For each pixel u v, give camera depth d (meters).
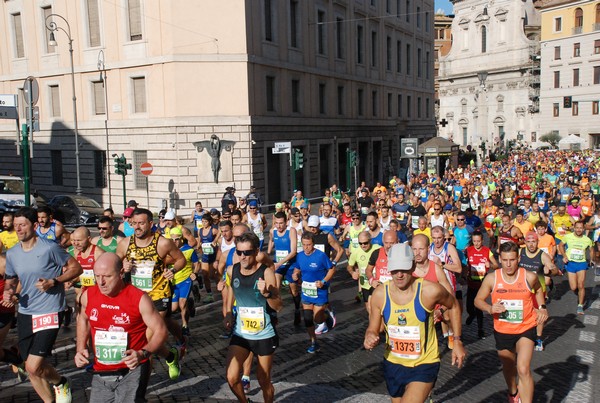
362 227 12.42
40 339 6.17
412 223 17.03
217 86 30.30
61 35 33.97
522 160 55.72
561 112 72.81
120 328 5.01
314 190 37.94
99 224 8.89
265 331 6.15
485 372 8.16
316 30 37.88
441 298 5.11
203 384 7.53
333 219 15.50
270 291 6.04
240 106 30.59
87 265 8.50
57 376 6.36
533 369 8.35
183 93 30.00
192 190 30.42
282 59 34.03
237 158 30.80
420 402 5.04
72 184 35.03
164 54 30.06
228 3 30.03
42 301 6.25
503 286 6.73
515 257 6.60
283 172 34.31
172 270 7.36
